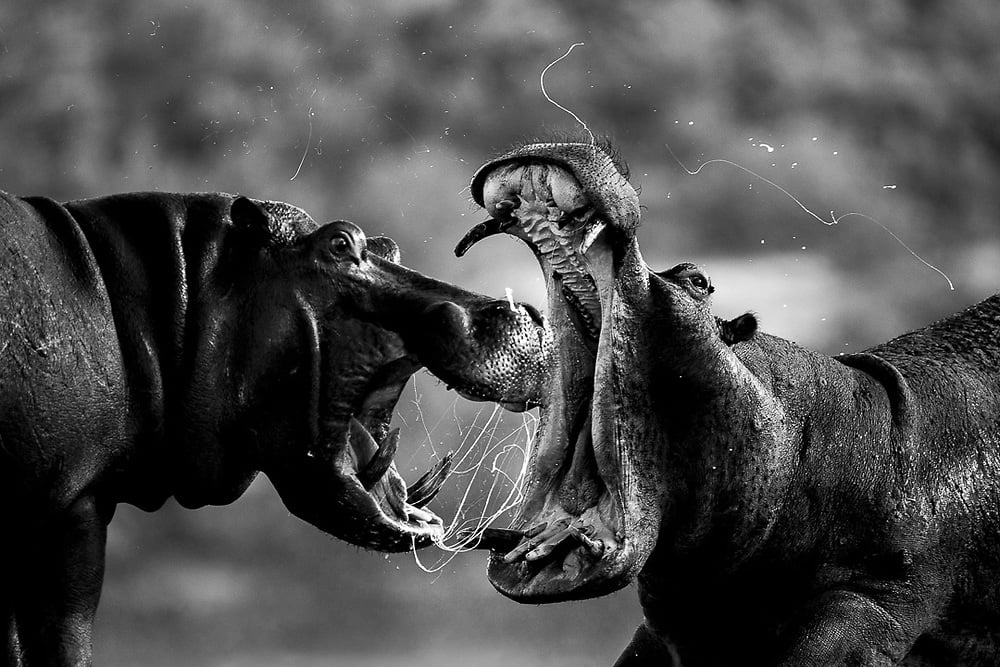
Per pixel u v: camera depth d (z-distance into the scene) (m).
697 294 20.77
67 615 22.73
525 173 19.56
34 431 22.05
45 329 22.14
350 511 23.17
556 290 20.20
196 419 23.31
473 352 22.81
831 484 22.41
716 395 20.86
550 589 19.98
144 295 23.33
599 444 20.11
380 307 23.23
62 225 22.98
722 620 23.06
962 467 23.53
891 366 23.91
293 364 23.19
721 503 21.34
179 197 24.22
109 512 23.70
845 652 22.05
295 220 23.92
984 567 23.50
